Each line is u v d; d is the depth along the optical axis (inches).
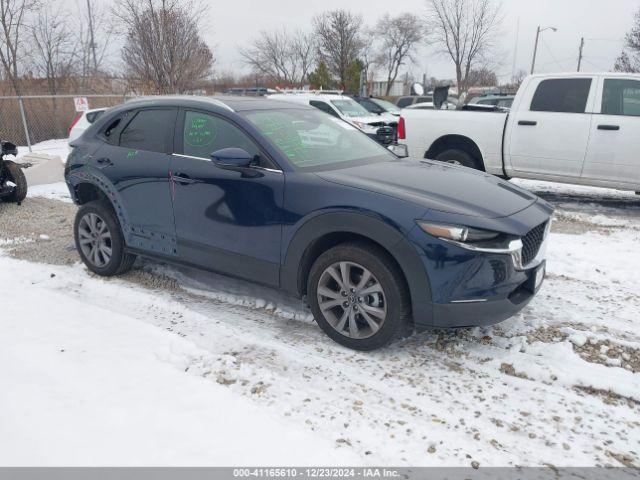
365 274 135.3
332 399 121.0
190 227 165.8
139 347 139.9
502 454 104.3
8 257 216.5
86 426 107.3
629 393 123.4
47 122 669.9
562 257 216.7
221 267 162.6
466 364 136.9
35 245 233.3
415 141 331.3
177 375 126.3
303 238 142.7
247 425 108.4
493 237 127.1
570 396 124.1
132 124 184.2
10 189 306.0
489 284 127.0
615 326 156.0
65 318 157.4
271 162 150.2
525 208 141.6
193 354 137.8
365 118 500.4
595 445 107.5
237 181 153.4
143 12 665.0
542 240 144.4
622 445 107.7
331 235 141.6
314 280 143.9
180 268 204.2
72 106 683.4
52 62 794.2
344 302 140.3
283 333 153.6
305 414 115.0
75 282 190.1
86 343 141.9
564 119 284.7
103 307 170.6
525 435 110.2
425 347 145.0
